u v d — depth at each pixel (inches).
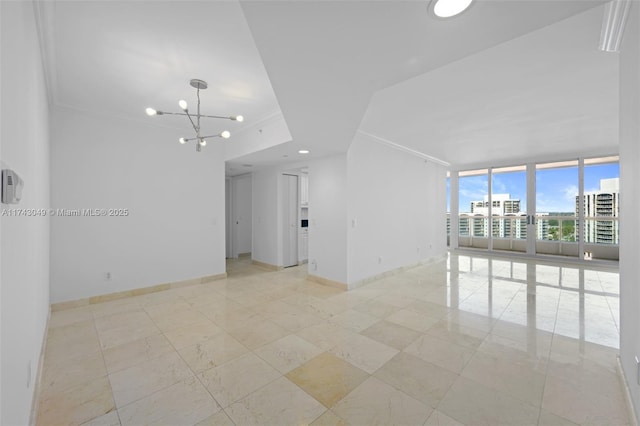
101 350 95.1
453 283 183.5
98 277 143.7
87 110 140.0
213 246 189.9
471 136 185.5
